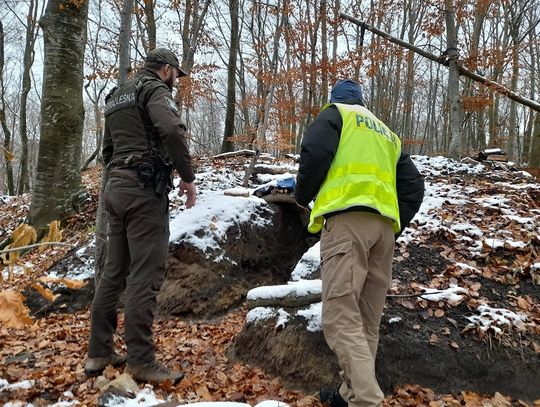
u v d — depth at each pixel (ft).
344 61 44.93
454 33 28.25
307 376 9.91
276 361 10.50
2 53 56.65
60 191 23.59
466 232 15.44
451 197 19.40
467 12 43.32
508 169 26.23
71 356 11.07
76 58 24.11
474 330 10.95
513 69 67.77
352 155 8.41
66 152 23.86
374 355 8.73
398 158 9.36
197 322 14.39
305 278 13.37
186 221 16.85
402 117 92.94
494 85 27.78
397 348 10.37
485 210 17.53
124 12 14.58
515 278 12.97
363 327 8.52
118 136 10.22
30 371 10.21
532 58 81.41
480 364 10.28
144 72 10.52
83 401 8.74
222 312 14.98
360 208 8.11
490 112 68.23
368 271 8.62
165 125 9.45
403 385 9.93
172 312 14.60
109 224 10.32
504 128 90.68
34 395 8.95
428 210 17.81
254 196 19.43
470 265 13.61
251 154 32.40
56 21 23.68
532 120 68.64
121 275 10.28
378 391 7.36
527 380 10.16
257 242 17.83
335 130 8.57
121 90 10.41
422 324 11.09
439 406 9.25
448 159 26.94
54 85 23.70
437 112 121.29
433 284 12.65
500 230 15.52
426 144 106.42
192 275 15.31
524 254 13.93
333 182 8.38
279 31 25.44
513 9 66.18
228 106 45.91
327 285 8.21
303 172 8.40
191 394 9.29
